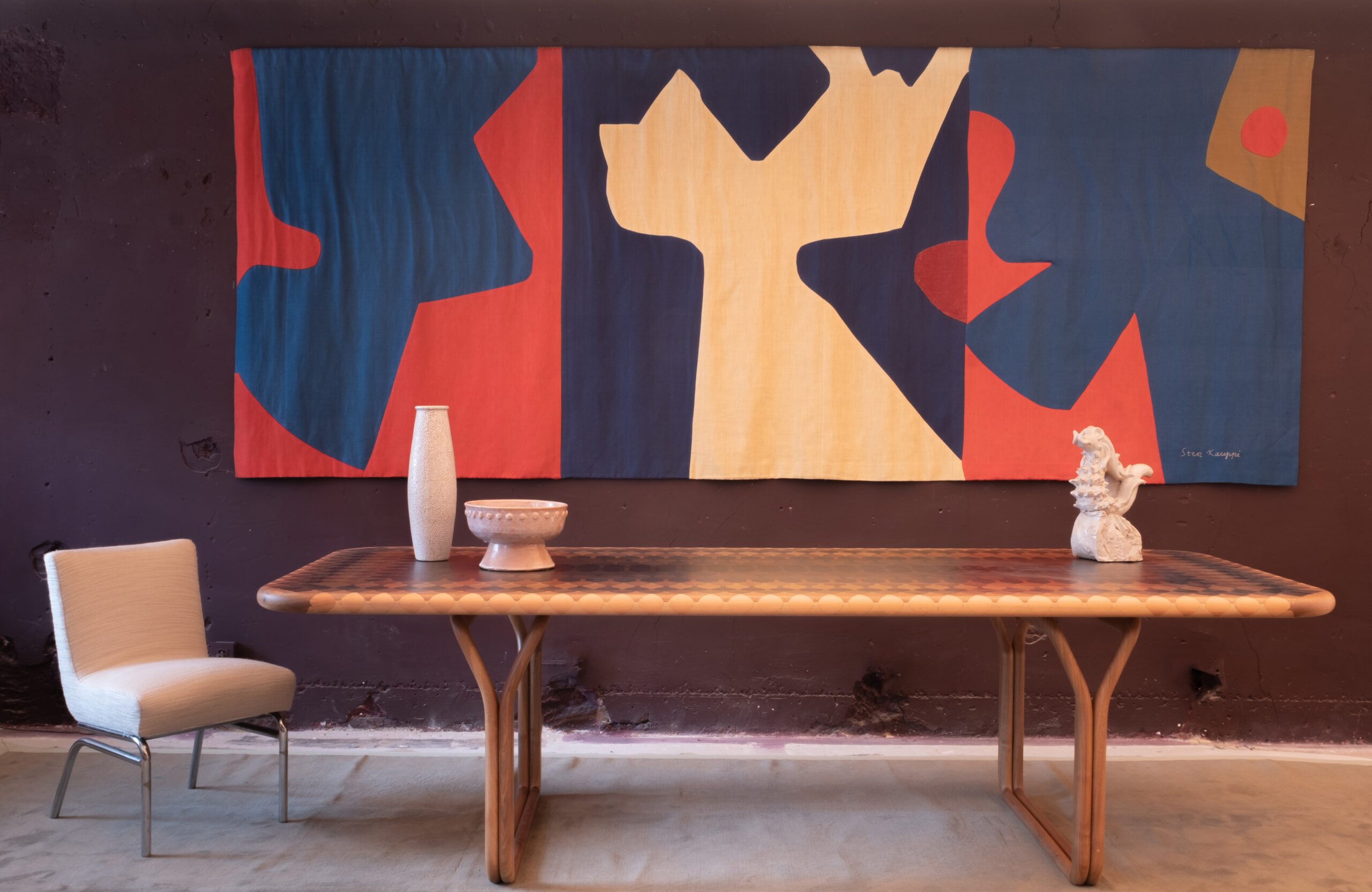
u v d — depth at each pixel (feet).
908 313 10.12
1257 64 10.00
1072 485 10.05
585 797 8.78
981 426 10.15
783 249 10.12
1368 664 10.26
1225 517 10.23
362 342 10.20
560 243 10.14
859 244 10.11
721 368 10.16
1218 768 9.58
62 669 7.85
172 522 10.40
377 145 10.14
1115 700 10.41
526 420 10.20
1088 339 10.10
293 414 10.21
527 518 7.52
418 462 7.96
